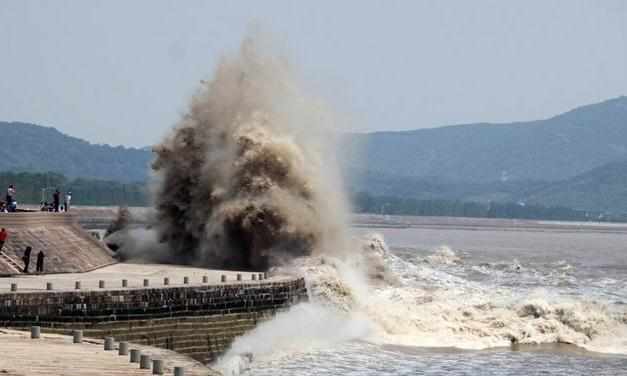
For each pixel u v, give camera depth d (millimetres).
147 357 75375
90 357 79812
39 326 100000
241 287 126750
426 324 146625
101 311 106938
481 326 147875
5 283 121875
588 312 153000
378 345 136375
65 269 148000
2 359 77438
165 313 114188
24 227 150875
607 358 136125
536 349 141750
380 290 166375
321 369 119812
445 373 120812
